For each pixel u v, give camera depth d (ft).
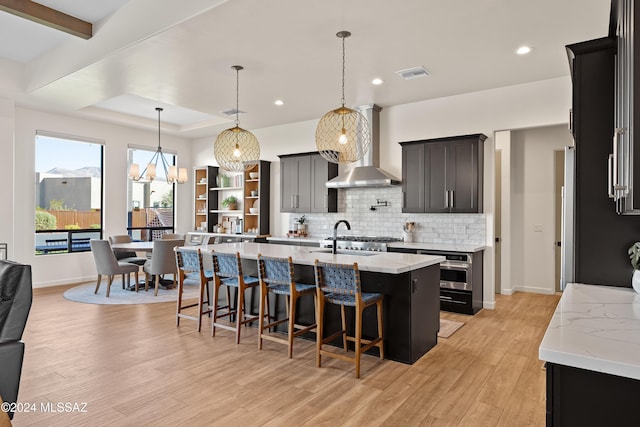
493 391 8.95
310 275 12.32
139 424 7.48
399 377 9.66
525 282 20.57
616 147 5.06
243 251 13.25
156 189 26.37
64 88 16.51
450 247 16.28
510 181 20.06
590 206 7.00
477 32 11.48
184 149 28.04
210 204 26.84
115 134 23.85
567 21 10.81
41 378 9.46
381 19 10.71
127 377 9.55
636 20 3.96
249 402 8.38
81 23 13.48
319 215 22.33
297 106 19.58
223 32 11.46
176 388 9.00
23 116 19.86
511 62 13.74
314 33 11.55
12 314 6.56
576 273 7.13
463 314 15.75
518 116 16.10
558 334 4.40
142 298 17.94
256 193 25.17
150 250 18.75
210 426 7.45
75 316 14.99
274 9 10.18
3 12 12.91
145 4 11.89
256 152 15.10
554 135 19.80
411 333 10.50
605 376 3.89
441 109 17.98
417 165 17.83
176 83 15.98
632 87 4.03
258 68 14.38
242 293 12.12
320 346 10.30
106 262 18.12
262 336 11.44
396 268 9.59
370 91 17.07
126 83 15.98
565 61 13.62
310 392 8.85
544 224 20.06
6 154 18.03
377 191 20.10
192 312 15.65
